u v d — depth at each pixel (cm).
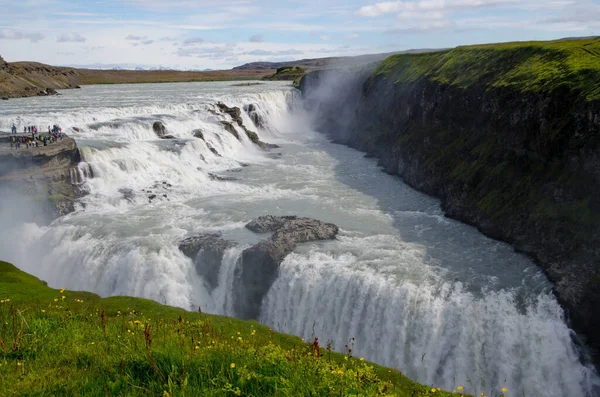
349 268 3394
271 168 6184
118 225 4188
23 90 10850
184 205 4712
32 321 1572
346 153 7044
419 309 3036
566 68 3916
